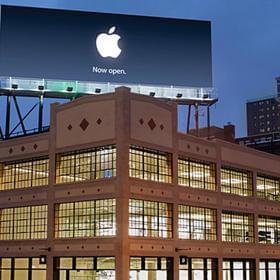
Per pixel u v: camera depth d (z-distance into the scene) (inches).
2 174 2400.3
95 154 2075.5
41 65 2807.6
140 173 2060.8
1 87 2733.8
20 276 2265.0
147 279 2036.2
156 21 2997.0
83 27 2896.2
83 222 2078.0
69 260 2100.1
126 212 1968.5
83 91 2832.2
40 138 2267.5
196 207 2306.8
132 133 2026.3
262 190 2733.8
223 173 2490.2
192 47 3019.2
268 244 2704.2
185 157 2288.4
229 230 2485.2
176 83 2965.1
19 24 2822.3
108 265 1980.8
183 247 2192.4
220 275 2377.0
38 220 2230.6
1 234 2359.7
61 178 2172.7
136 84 2908.5
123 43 2930.6
